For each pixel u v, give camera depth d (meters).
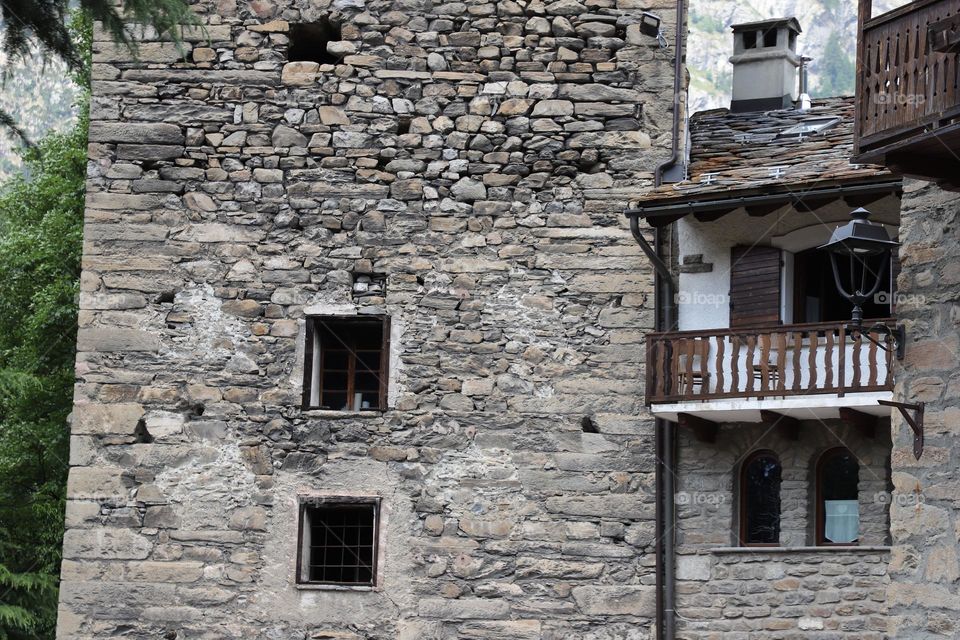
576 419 28.98
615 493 28.69
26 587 37.53
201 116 30.28
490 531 28.75
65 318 40.69
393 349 29.36
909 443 20.88
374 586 28.69
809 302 28.75
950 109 19.28
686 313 28.97
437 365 29.28
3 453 40.25
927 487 20.55
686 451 28.56
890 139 20.16
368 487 28.98
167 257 29.91
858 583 26.92
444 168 29.91
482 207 29.73
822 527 27.81
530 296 29.42
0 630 36.41
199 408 29.48
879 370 27.52
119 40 21.59
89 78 31.52
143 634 28.86
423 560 28.72
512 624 28.44
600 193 29.69
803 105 31.94
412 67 30.28
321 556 29.34
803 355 28.22
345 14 30.45
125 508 29.22
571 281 29.45
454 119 30.06
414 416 29.14
